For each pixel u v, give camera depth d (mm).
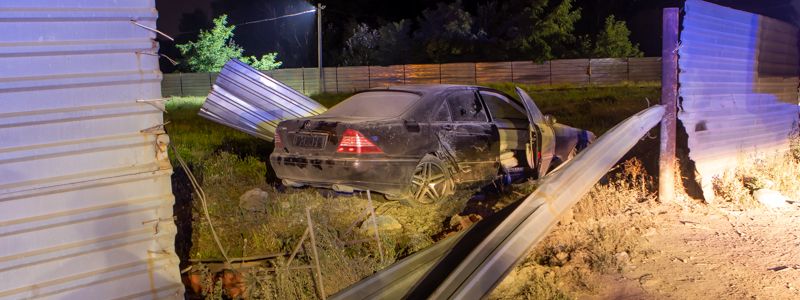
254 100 9297
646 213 6867
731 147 8117
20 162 3174
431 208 7301
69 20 3217
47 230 3254
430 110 7309
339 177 6852
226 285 5363
